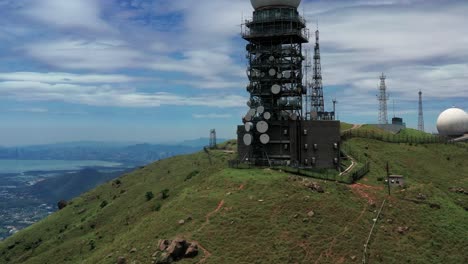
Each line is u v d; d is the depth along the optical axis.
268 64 95.62
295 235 62.97
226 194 75.00
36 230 130.38
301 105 95.56
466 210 85.25
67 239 109.62
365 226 66.81
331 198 73.31
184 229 65.69
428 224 70.38
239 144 97.50
